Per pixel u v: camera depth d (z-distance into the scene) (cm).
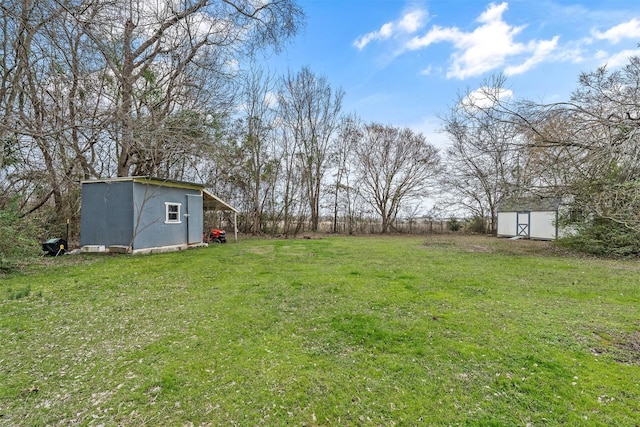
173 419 220
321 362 296
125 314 429
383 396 244
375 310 441
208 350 320
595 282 620
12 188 888
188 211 1225
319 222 2275
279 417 221
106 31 563
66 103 605
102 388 256
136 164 1262
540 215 1681
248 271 725
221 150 941
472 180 2145
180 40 989
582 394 243
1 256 666
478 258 950
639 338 346
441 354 309
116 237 1006
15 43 536
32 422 216
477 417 219
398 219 2338
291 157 1986
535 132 920
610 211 747
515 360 297
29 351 319
